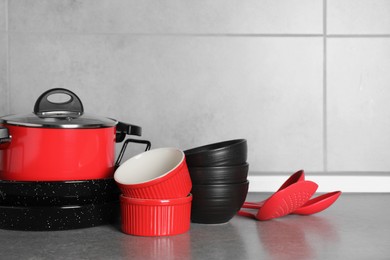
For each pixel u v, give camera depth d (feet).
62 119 3.16
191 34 4.56
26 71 4.54
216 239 2.99
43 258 2.61
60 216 3.05
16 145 3.07
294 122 4.59
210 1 4.55
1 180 3.09
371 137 4.59
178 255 2.66
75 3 4.54
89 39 4.55
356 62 4.59
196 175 3.22
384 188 4.47
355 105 4.58
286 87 4.58
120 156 3.52
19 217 3.04
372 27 4.57
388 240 2.97
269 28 4.57
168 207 3.04
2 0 4.51
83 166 3.13
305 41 4.58
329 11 4.58
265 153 4.59
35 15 4.52
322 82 4.59
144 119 4.57
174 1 4.55
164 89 4.57
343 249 2.77
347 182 4.45
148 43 4.55
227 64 4.57
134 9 4.55
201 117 4.58
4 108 4.54
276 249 2.77
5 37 4.52
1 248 2.79
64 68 4.55
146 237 3.03
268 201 3.29
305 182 3.25
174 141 4.58
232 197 3.24
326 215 3.65
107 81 4.55
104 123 3.22
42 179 3.07
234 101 4.58
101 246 2.83
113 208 3.26
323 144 4.58
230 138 4.58
